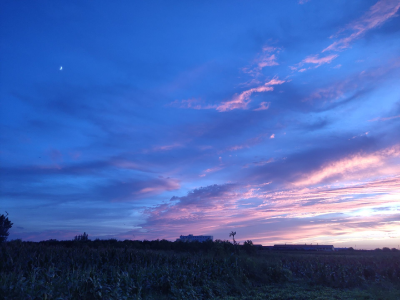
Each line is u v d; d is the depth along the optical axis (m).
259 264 22.47
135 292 13.18
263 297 15.16
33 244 19.50
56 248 19.55
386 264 25.23
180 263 20.22
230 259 22.25
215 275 18.48
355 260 29.05
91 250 20.53
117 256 19.09
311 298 14.80
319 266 23.34
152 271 16.06
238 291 16.70
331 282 20.81
